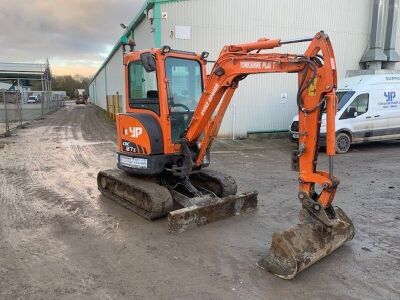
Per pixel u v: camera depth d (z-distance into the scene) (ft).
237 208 19.99
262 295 12.43
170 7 44.93
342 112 39.91
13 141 48.83
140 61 20.18
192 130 18.88
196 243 16.51
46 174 29.78
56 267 14.29
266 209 21.09
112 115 87.76
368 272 14.01
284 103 51.88
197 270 14.10
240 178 28.32
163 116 19.08
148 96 20.08
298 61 13.96
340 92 42.34
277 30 50.08
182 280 13.37
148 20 48.11
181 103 20.22
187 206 18.99
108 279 13.43
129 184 20.02
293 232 14.01
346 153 39.93
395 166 32.96
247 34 48.65
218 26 47.24
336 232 15.07
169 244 16.39
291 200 22.81
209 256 15.26
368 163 34.35
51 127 67.46
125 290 12.69
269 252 14.02
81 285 13.01
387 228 18.31
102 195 23.80
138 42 56.75
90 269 14.15
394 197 23.52
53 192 24.53
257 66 15.64
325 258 15.06
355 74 51.49
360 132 40.63
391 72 49.06
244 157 37.14
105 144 46.34
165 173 20.74
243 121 50.49
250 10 48.26
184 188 21.13
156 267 14.33
